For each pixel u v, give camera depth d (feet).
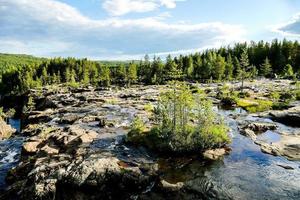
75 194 74.84
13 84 564.71
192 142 101.55
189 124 112.88
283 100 223.51
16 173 89.04
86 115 180.04
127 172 80.53
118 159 95.20
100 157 87.97
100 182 76.28
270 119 161.07
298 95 230.68
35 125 165.27
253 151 105.19
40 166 86.22
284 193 73.87
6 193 76.74
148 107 200.54
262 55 483.92
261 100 228.43
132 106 212.64
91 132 126.93
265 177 83.30
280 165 91.86
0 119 181.16
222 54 558.15
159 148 103.71
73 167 81.10
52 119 180.14
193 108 109.91
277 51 469.16
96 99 260.21
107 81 465.06
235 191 75.00
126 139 114.93
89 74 543.39
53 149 106.32
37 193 72.43
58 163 88.02
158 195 74.23
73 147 108.99
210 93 278.87
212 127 108.47
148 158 97.81
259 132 133.28
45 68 571.28
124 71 487.61
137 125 121.60
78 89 387.75
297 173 85.92
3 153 115.55
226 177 83.41
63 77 562.25
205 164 93.20
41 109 295.89
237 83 377.50
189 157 99.19
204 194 73.67
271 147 107.14
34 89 447.42
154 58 480.64
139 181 77.92
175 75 194.90
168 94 112.27
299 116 147.54
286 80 380.99
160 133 108.78
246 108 200.44
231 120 157.48
